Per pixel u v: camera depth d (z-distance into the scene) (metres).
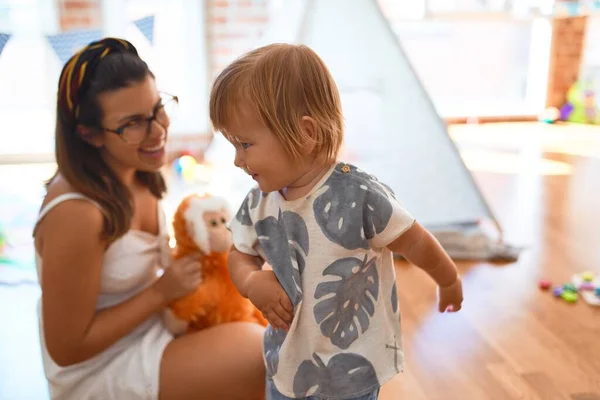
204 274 1.25
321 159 0.90
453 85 4.50
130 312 1.14
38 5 3.16
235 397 1.19
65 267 1.05
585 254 2.18
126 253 1.15
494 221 2.20
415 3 4.27
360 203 0.88
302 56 0.86
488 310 1.78
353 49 2.33
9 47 3.21
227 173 3.05
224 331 1.23
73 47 1.35
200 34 3.37
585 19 4.38
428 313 1.76
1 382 1.46
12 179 3.04
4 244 2.21
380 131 2.28
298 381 0.96
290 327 0.93
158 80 3.41
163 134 1.12
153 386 1.14
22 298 1.86
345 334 0.93
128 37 3.30
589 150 3.70
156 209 1.27
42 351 1.19
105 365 1.17
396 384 1.43
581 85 4.48
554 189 2.94
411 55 4.38
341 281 0.90
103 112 1.04
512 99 4.57
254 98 0.84
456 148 2.27
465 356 1.55
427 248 0.94
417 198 2.21
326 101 0.87
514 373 1.47
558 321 1.71
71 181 1.06
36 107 3.34
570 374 1.47
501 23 4.39
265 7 3.39
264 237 0.96
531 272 2.03
